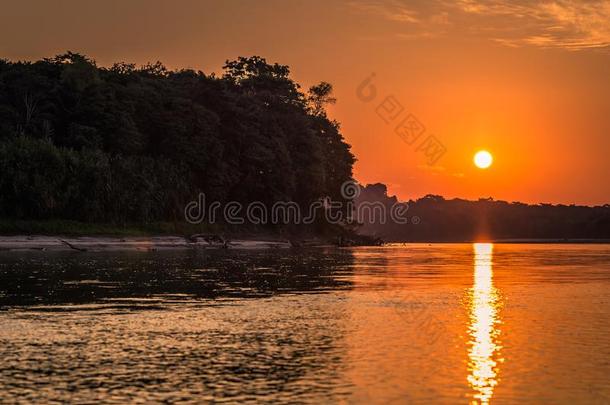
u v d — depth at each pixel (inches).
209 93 5674.2
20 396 754.2
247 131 5654.5
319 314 1337.4
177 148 5059.1
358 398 753.6
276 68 7130.9
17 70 4815.5
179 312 1346.0
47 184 4008.4
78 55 5191.9
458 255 4493.1
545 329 1179.9
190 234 4805.6
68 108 4749.0
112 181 4313.5
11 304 1438.2
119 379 824.3
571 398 760.3
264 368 880.9
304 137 6240.2
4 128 4370.1
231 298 1582.2
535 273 2559.1
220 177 5290.4
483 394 771.4
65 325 1181.7
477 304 1526.8
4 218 3944.4
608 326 1213.7
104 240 3988.7
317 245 6038.4
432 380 826.2
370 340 1067.3
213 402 738.8
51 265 2503.7
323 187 6368.1
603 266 3080.7
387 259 3636.8
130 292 1674.5
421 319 1284.4
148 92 5241.1
